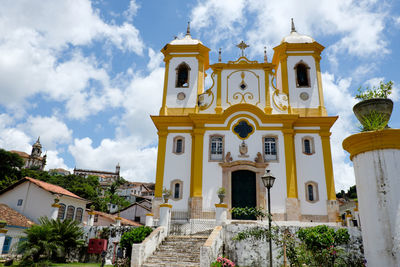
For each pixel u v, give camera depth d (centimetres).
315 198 1998
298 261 960
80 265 1577
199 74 2358
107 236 1786
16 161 4562
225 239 1443
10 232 2058
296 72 2328
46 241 1572
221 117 2136
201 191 2002
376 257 382
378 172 400
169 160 2133
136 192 8369
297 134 2133
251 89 2233
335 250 1091
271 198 1967
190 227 1747
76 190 5188
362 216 416
